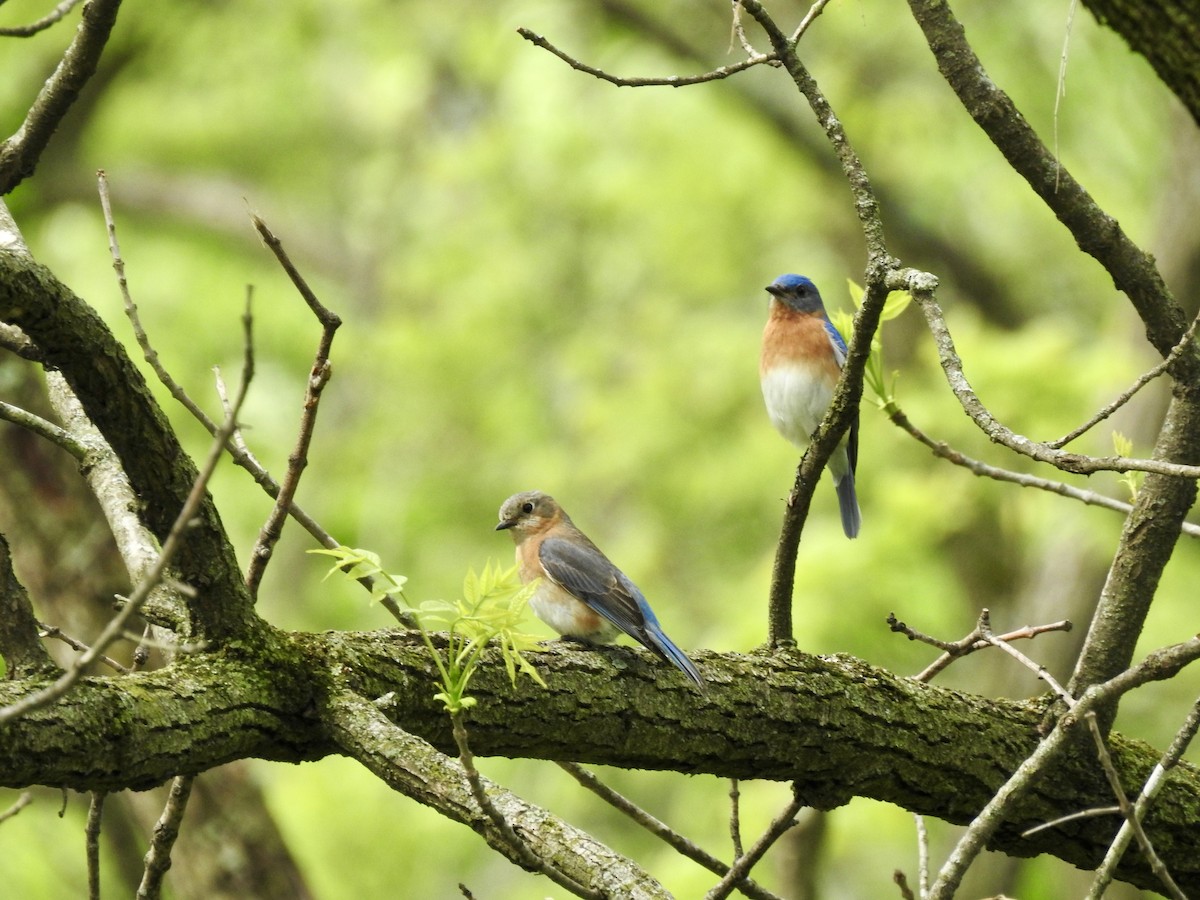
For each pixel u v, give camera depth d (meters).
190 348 21.81
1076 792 6.76
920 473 15.25
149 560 6.01
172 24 19.48
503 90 21.27
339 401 22.77
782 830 6.55
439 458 20.36
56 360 4.93
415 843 15.22
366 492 20.06
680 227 19.47
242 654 5.26
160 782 4.92
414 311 21.12
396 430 20.36
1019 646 14.84
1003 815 5.39
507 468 20.09
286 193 25.17
